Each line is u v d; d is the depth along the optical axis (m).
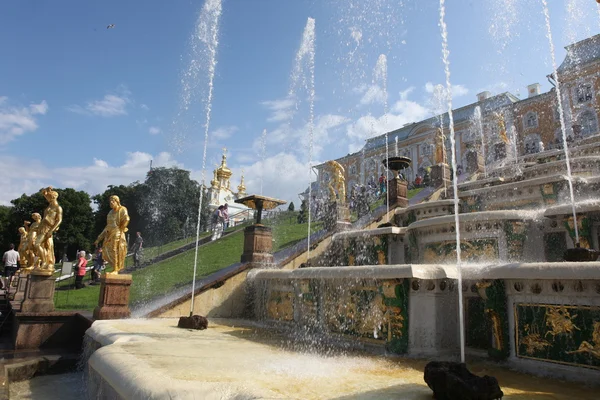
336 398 3.47
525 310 4.86
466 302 5.89
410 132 57.66
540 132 45.38
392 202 15.52
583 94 42.25
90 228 56.31
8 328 12.23
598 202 6.95
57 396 6.23
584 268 4.29
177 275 15.67
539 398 3.63
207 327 7.98
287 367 4.68
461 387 3.30
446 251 8.47
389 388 3.83
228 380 3.79
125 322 7.97
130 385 3.47
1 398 5.41
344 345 6.46
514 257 7.61
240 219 45.28
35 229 14.19
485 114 50.09
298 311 7.73
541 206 10.57
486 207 11.78
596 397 3.67
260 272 9.16
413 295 5.70
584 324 4.31
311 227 21.56
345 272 6.48
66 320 9.77
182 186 54.53
